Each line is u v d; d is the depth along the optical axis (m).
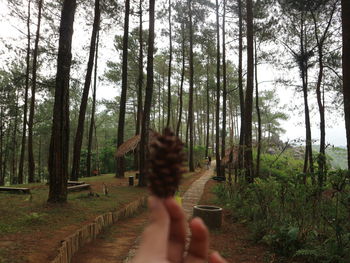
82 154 33.28
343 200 5.00
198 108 56.03
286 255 5.38
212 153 54.41
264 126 38.84
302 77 14.22
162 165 0.47
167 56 30.08
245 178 10.72
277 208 6.86
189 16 25.22
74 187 12.56
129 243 6.66
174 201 0.48
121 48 26.28
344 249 4.71
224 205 11.00
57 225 6.50
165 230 0.46
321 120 12.39
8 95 23.59
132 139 19.81
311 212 5.81
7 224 6.31
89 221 7.12
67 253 5.14
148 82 14.94
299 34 14.76
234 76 30.98
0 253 4.51
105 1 18.45
